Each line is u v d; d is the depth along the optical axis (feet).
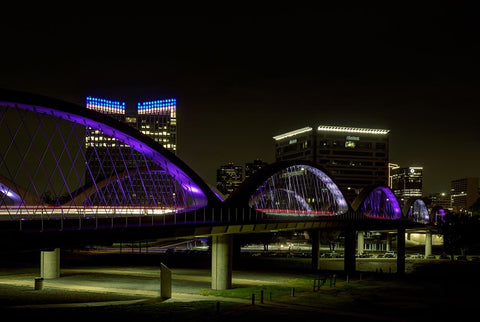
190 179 202.28
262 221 219.82
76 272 254.88
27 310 135.74
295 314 138.51
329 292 190.08
